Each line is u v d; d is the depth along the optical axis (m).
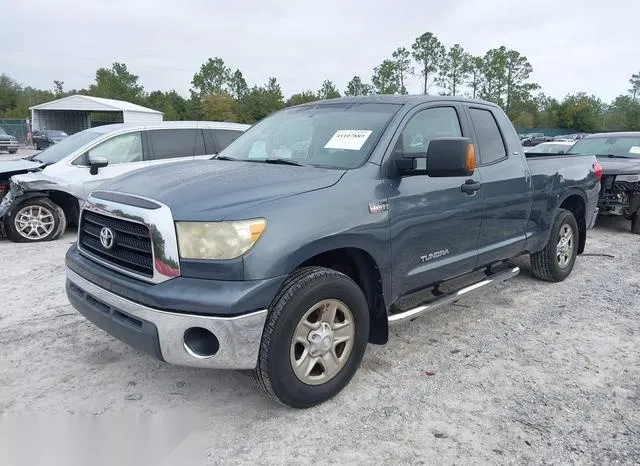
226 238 2.89
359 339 3.47
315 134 4.10
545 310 5.17
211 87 78.12
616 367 3.97
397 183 3.71
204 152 9.08
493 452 2.93
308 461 2.84
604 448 2.97
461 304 5.33
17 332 4.46
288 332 3.05
